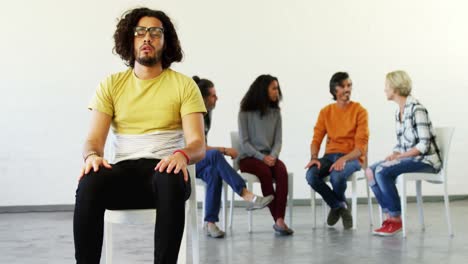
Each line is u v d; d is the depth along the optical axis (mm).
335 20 6398
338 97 4520
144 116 2152
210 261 3104
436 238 3916
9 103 5734
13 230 4395
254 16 6234
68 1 5852
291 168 6320
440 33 6656
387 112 6516
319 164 4398
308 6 6332
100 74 5914
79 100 5871
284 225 4102
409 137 4062
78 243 1799
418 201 4371
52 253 3387
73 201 5852
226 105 6180
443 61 6676
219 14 6172
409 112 4043
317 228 4477
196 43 6141
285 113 6301
